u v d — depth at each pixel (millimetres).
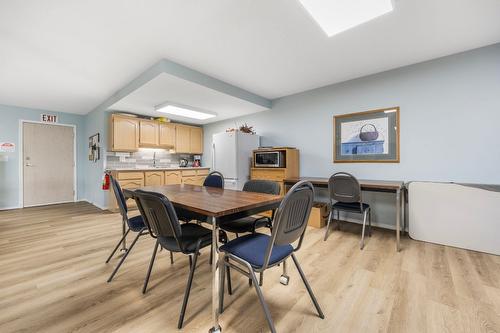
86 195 5438
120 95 3674
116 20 1961
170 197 1766
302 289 1676
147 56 2607
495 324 1304
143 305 1499
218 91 3326
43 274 1897
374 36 2262
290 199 1096
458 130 2627
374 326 1299
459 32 2205
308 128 3873
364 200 3332
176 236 1307
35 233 2971
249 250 1302
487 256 2195
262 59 2727
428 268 1974
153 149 5289
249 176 4344
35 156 4844
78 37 2207
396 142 3029
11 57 2574
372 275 1867
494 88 2434
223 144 4352
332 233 2959
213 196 1822
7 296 1590
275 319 1361
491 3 1794
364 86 3271
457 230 2406
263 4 1792
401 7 1845
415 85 2883
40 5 1757
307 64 2875
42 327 1295
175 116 4969
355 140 3375
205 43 2357
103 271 1954
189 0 1736
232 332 1261
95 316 1391
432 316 1376
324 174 3707
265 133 4508
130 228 1949
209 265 2072
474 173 2549
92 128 5039
